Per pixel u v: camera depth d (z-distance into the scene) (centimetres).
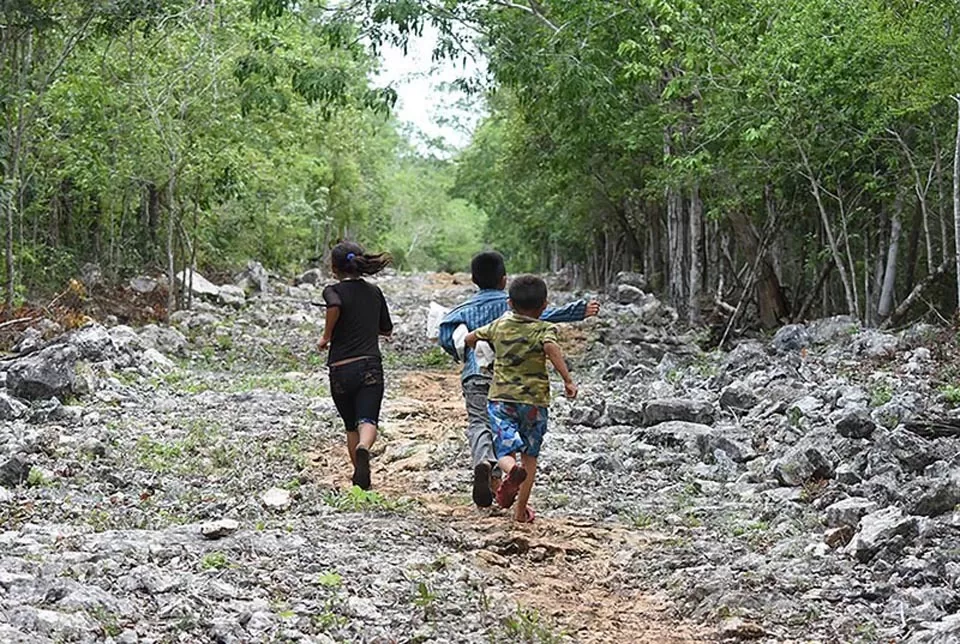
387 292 4097
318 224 4819
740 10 1844
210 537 700
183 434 1109
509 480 752
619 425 1218
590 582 699
